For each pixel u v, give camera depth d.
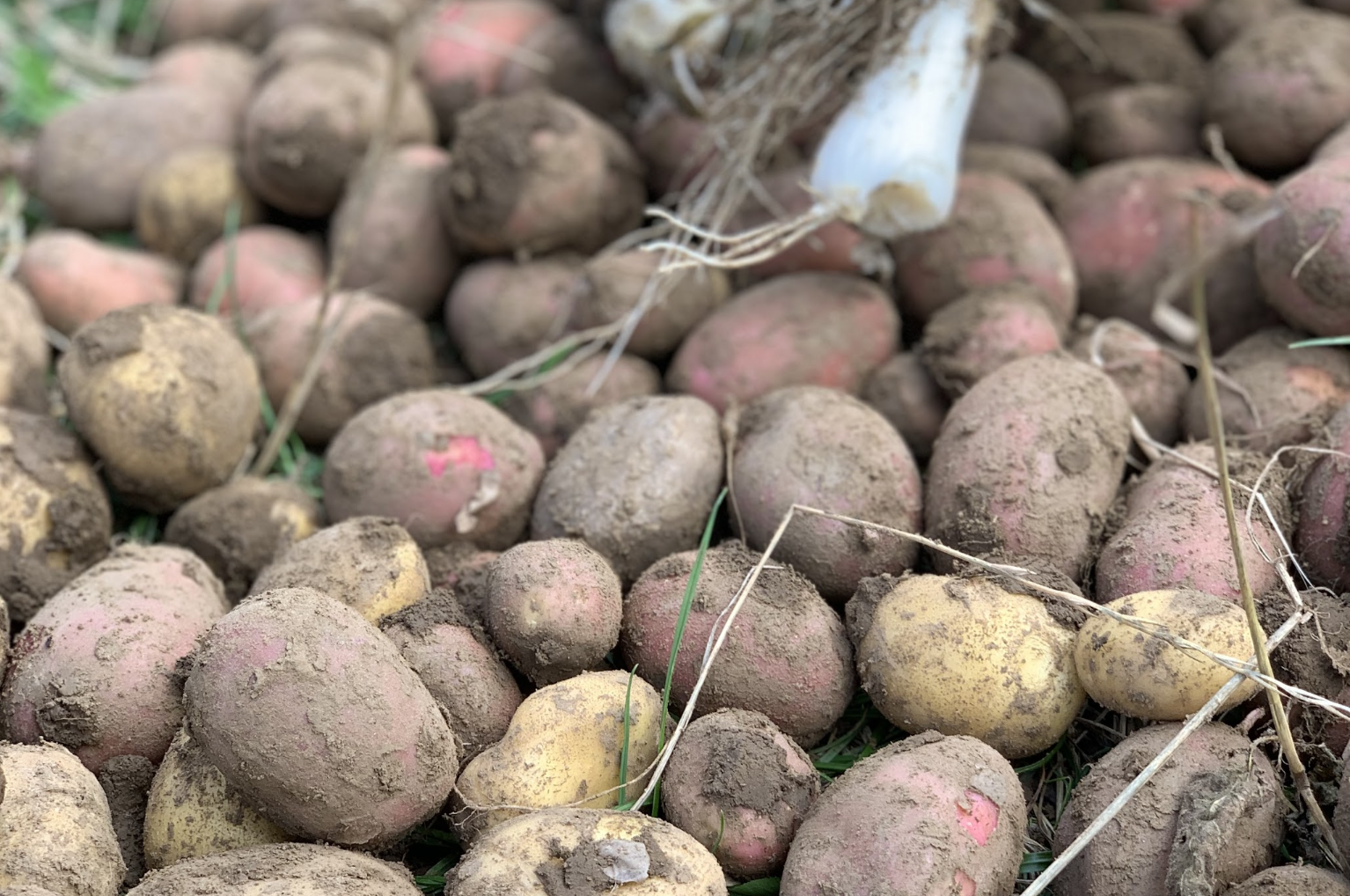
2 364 0.65
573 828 0.47
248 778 0.47
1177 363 0.65
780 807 0.49
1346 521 0.54
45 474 0.59
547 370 0.69
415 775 0.48
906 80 0.64
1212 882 0.46
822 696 0.53
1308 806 0.48
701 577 0.54
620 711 0.51
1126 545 0.55
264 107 0.75
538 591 0.52
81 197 0.80
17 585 0.58
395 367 0.69
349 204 0.74
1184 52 0.81
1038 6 0.72
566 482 0.60
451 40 0.82
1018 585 0.53
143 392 0.60
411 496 0.60
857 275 0.69
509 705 0.53
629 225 0.75
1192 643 0.49
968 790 0.48
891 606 0.53
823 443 0.58
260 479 0.65
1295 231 0.60
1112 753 0.50
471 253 0.74
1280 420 0.60
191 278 0.76
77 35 0.97
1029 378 0.58
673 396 0.63
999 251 0.67
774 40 0.71
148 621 0.53
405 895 0.46
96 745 0.51
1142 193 0.69
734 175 0.69
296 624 0.48
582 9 0.81
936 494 0.58
